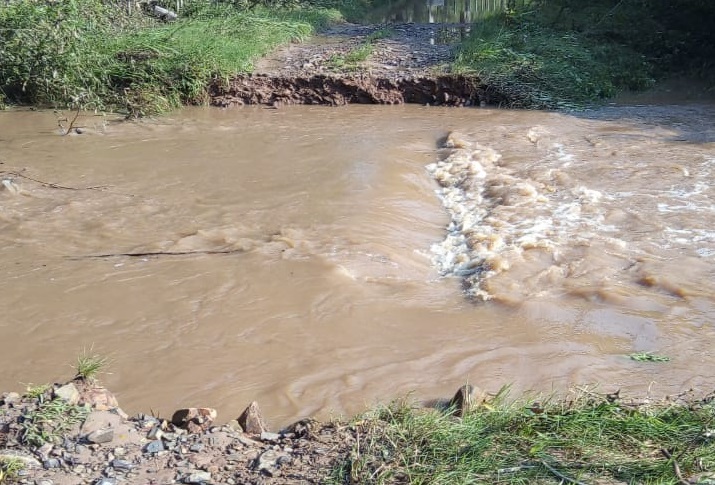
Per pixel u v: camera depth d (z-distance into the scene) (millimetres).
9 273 7266
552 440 4168
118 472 4129
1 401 4797
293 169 10328
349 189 9445
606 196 9258
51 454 4289
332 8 27453
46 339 6156
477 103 14750
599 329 6375
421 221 8836
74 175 10164
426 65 15852
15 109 14203
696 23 17484
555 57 16016
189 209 8875
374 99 14883
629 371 5699
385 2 32438
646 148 11344
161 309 6602
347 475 3986
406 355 5926
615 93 15523
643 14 17922
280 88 15078
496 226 8445
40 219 8570
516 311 6625
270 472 4051
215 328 6309
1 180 9719
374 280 7180
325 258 7445
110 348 6027
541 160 10727
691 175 10023
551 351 5992
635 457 4059
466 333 6285
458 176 10242
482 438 4207
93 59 14383
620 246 7836
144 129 12852
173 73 14898
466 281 7301
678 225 8398
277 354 5949
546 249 7734
